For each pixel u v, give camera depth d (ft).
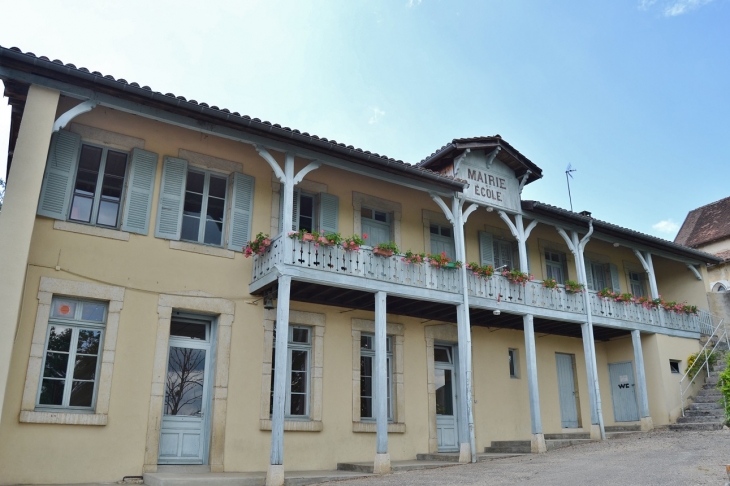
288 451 36.22
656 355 54.85
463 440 38.75
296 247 34.73
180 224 36.27
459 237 42.98
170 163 36.86
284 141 35.60
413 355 43.93
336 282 35.70
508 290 44.93
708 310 62.95
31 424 29.30
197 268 36.04
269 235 39.29
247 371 35.99
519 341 51.37
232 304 36.55
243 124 33.73
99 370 32.04
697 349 59.11
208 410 35.06
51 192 32.63
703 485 23.63
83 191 34.37
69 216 33.22
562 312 47.98
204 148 38.42
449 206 47.16
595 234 54.03
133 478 31.14
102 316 33.04
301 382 38.73
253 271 37.55
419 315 44.52
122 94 30.86
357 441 39.27
